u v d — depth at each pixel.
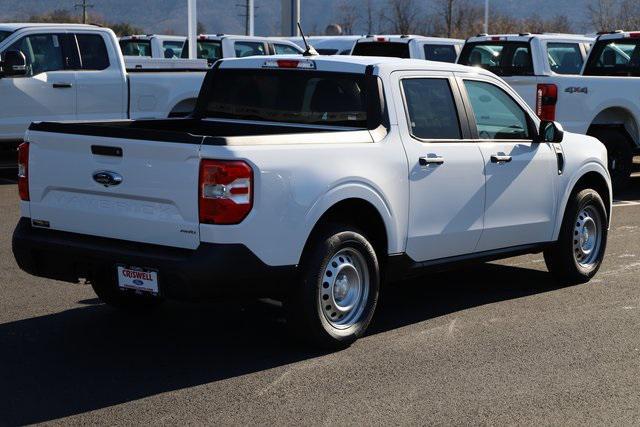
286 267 6.21
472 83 7.76
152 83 14.84
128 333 7.04
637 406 5.78
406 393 5.90
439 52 19.08
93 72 14.33
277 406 5.66
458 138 7.50
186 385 5.98
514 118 8.08
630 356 6.70
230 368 6.30
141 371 6.23
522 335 7.14
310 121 7.38
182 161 5.96
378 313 7.70
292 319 6.47
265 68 7.59
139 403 5.68
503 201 7.80
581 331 7.27
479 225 7.62
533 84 13.81
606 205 9.02
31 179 6.68
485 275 9.12
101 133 6.26
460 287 8.62
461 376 6.22
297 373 6.22
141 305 7.50
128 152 6.17
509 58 15.27
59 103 14.05
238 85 7.80
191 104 15.39
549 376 6.26
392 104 7.04
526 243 8.18
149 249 6.17
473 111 7.66
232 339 6.92
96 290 7.31
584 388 6.06
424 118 7.29
